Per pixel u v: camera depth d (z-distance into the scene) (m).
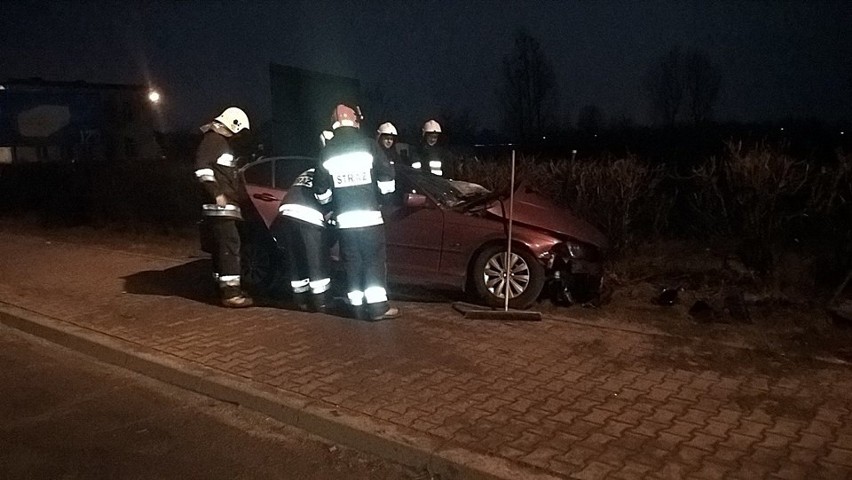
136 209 14.16
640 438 4.77
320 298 7.75
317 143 12.91
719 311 7.19
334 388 5.71
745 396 5.39
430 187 8.25
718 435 4.79
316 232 7.62
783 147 8.84
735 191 8.64
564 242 7.66
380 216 7.29
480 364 6.14
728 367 5.97
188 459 4.88
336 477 4.63
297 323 7.44
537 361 6.19
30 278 9.94
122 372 6.58
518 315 7.32
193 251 11.86
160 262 10.97
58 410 5.72
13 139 32.84
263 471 4.71
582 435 4.82
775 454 4.52
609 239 9.02
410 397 5.50
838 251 7.93
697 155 12.11
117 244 12.77
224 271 8.05
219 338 7.02
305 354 6.49
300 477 4.64
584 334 6.88
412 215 7.96
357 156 7.08
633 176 9.43
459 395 5.52
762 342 6.54
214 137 7.91
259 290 8.76
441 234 7.84
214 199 7.88
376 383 5.78
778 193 8.10
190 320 7.67
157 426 5.41
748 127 19.69
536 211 7.91
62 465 4.79
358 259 7.36
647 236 9.95
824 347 6.36
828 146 11.23
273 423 5.43
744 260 8.28
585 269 7.62
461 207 8.10
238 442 5.14
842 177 8.12
